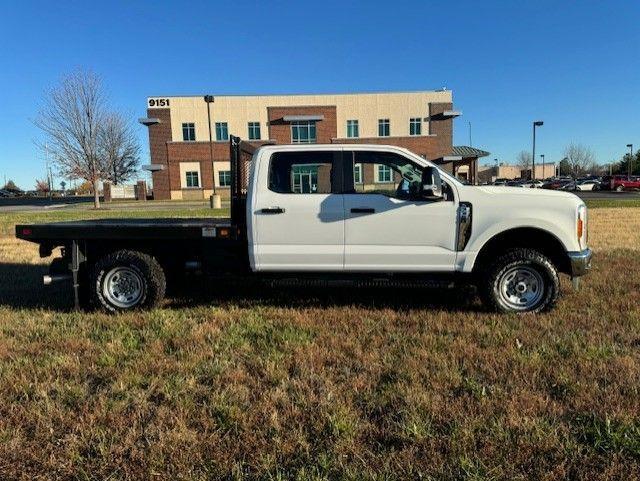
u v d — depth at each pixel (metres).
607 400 3.38
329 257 5.62
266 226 5.63
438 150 48.53
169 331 5.01
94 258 6.17
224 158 48.41
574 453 2.80
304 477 2.62
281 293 6.70
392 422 3.16
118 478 2.67
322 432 3.07
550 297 5.48
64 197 72.50
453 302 6.16
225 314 5.61
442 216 5.50
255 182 5.66
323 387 3.66
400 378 3.80
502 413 3.24
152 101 47.47
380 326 5.14
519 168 110.56
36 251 11.44
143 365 4.12
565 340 4.59
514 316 5.41
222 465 2.75
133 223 6.32
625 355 4.20
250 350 4.47
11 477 2.70
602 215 18.56
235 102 47.94
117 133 46.28
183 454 2.84
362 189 5.60
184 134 48.03
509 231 5.57
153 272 5.84
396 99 48.12
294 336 4.80
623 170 82.94
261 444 2.94
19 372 4.02
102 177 38.78
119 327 5.21
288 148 5.63
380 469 2.69
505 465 2.71
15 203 49.75
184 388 3.66
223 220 7.18
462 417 3.19
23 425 3.22
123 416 3.28
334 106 48.28
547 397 3.45
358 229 5.55
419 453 2.83
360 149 5.60
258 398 3.54
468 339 4.69
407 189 5.58
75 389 3.66
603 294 6.35
